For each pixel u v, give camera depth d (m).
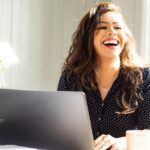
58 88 2.06
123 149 1.51
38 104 1.23
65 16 4.09
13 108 1.25
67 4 4.07
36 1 4.02
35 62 4.04
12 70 3.91
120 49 1.93
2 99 1.25
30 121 1.24
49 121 1.23
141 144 1.31
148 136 1.32
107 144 1.53
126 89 1.93
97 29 1.93
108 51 1.90
